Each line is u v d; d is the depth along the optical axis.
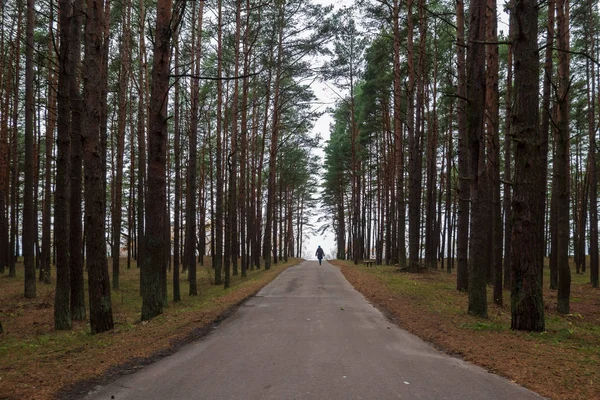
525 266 8.66
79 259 12.26
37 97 24.45
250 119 31.22
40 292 18.88
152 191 11.55
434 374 5.53
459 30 16.97
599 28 22.53
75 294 12.31
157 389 4.93
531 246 8.64
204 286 22.44
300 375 5.45
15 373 5.55
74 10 10.85
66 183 11.17
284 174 40.03
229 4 21.62
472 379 5.31
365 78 30.12
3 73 23.67
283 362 6.13
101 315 9.96
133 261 40.19
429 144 31.84
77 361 6.21
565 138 13.20
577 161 34.78
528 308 8.64
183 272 31.64
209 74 23.02
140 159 22.62
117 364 6.02
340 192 51.94
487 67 15.78
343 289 17.12
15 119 24.97
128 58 21.53
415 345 7.36
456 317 10.27
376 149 41.16
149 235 11.63
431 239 30.84
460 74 16.92
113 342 7.73
